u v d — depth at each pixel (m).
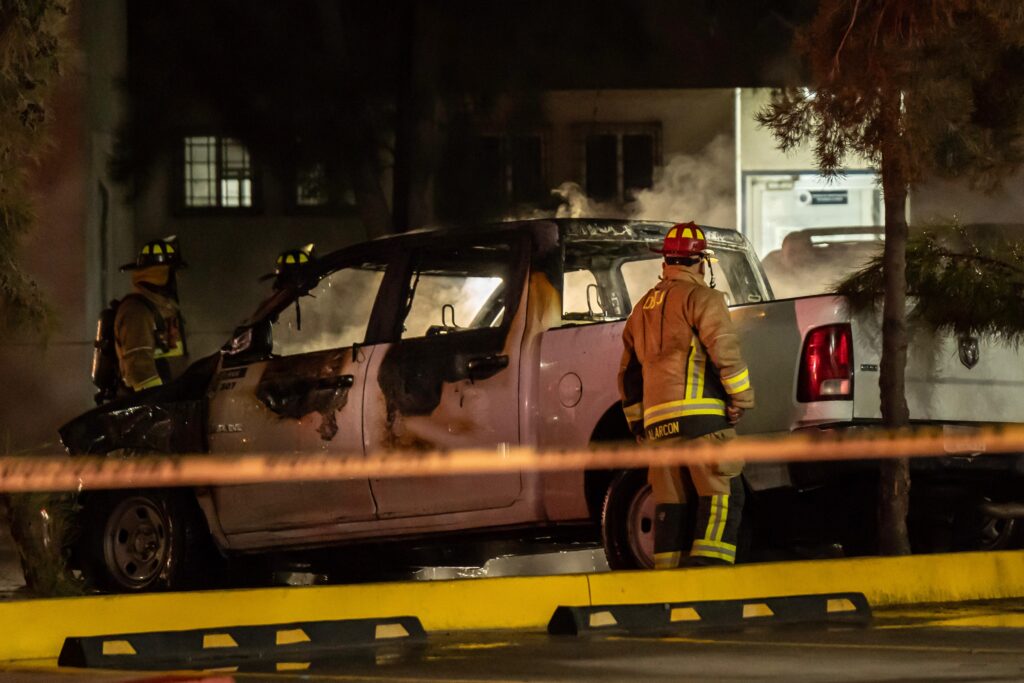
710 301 19.64
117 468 24.45
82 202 44.31
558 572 26.34
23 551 22.55
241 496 23.89
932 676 14.58
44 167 43.88
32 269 43.88
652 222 23.05
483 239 22.23
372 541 22.86
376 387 22.55
